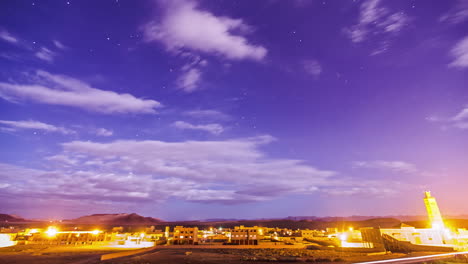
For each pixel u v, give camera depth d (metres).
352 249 63.25
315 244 87.38
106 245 82.00
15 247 73.50
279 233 137.00
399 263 40.66
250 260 50.56
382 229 64.62
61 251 65.50
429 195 69.69
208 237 104.44
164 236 111.25
